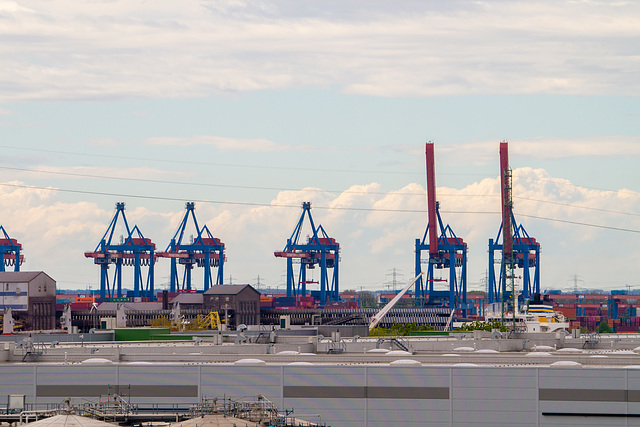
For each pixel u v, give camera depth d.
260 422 171.25
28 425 161.12
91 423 161.00
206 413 176.12
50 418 163.75
